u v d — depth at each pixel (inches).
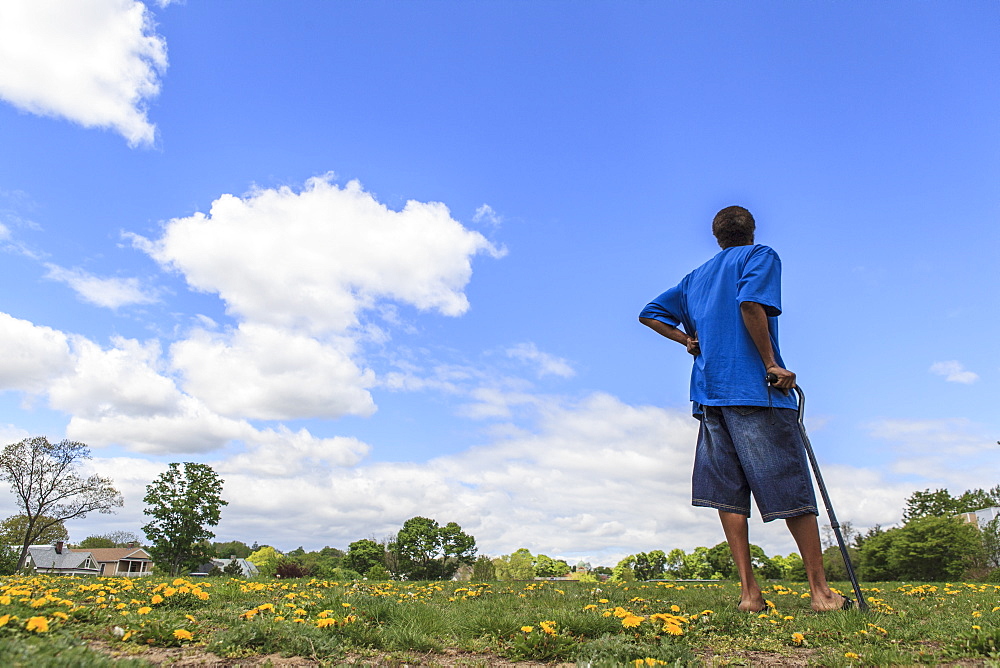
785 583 300.5
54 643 88.2
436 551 2343.8
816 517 150.1
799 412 155.7
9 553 1627.7
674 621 113.7
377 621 127.0
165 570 1726.1
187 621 119.6
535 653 103.3
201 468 1801.2
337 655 100.3
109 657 86.4
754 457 151.9
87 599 149.0
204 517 1768.0
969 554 1333.7
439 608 153.6
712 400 159.8
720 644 111.7
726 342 160.4
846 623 122.6
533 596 208.2
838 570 1238.9
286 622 116.6
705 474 162.9
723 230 175.3
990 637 101.5
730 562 1942.7
